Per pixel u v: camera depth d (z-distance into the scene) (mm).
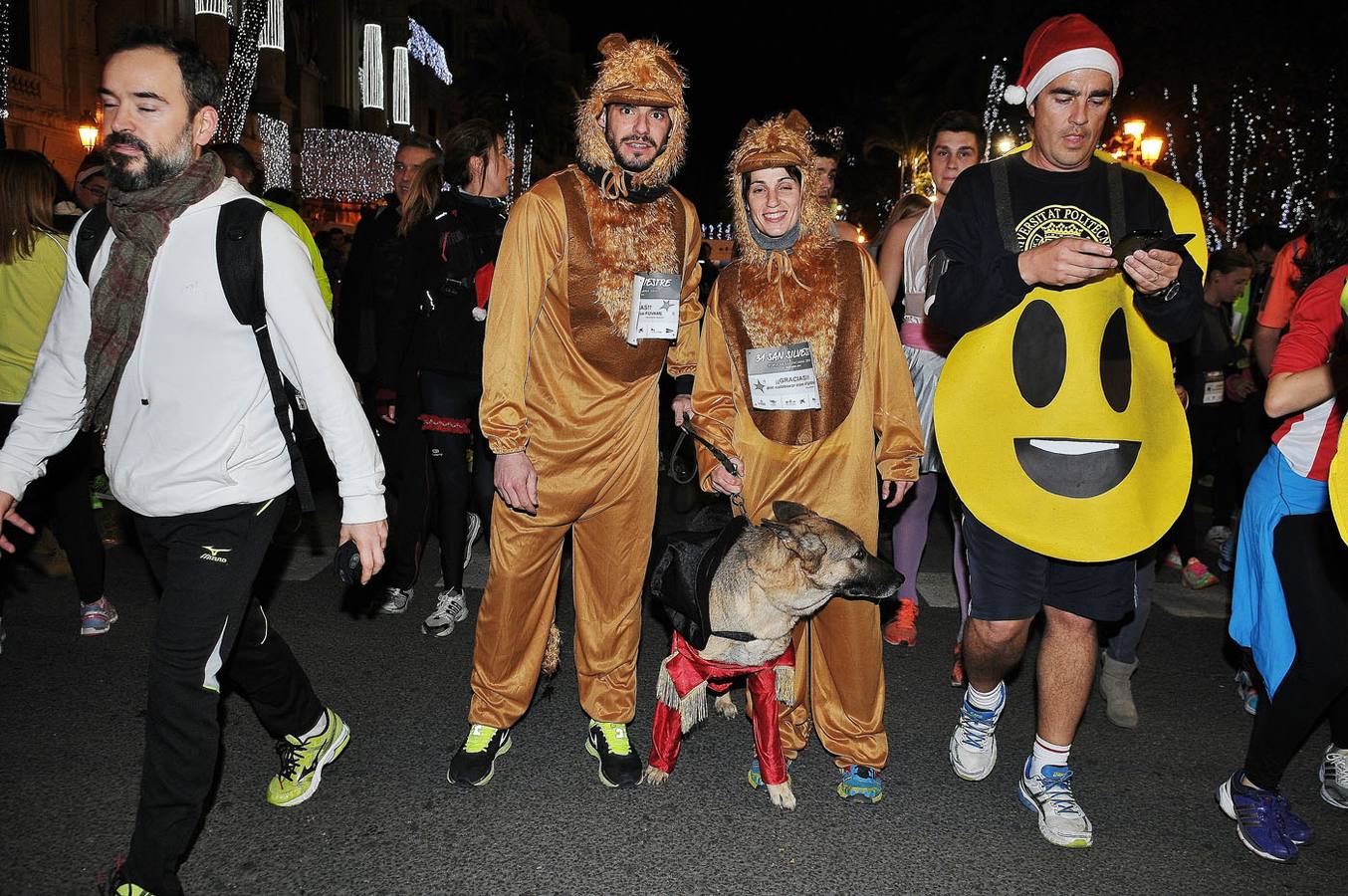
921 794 3602
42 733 3830
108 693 4199
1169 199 3207
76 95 23594
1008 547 3262
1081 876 3125
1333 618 3064
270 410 2734
